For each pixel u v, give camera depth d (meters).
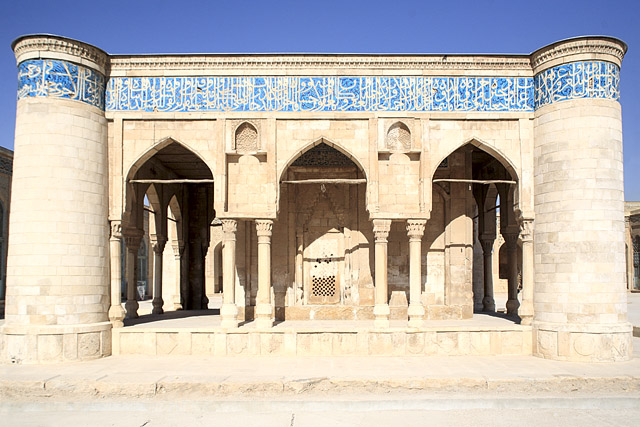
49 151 13.98
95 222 14.55
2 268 23.36
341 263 18.59
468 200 18.20
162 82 15.31
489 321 16.75
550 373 11.95
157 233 21.69
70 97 14.29
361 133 15.22
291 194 18.64
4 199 23.45
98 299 14.49
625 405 10.79
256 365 13.05
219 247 39.38
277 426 9.63
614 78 14.43
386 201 15.15
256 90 15.26
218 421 9.98
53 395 11.23
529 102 15.21
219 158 15.05
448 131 15.18
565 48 14.29
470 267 17.97
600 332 13.43
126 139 15.26
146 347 14.57
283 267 18.31
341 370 12.34
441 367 12.67
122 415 10.44
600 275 13.70
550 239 14.27
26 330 13.48
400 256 18.34
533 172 15.03
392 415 10.27
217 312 22.61
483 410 10.59
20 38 14.20
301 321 17.25
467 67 15.27
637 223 46.06
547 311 14.17
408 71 15.29
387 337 14.38
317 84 15.27
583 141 14.00
